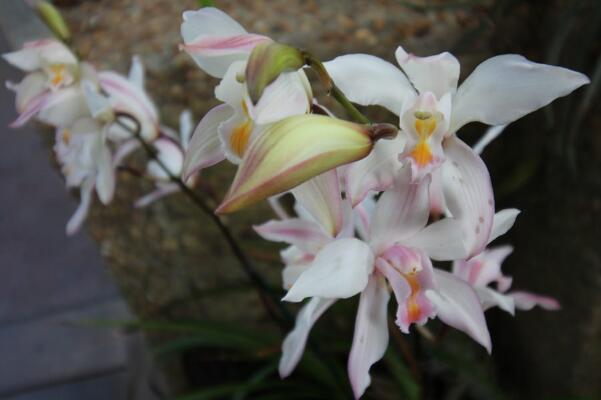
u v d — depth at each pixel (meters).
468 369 0.43
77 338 0.71
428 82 0.22
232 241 0.36
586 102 0.36
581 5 0.37
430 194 0.23
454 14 0.47
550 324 0.49
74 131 0.33
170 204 0.49
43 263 0.79
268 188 0.18
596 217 0.41
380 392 0.51
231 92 0.21
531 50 0.43
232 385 0.46
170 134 0.37
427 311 0.23
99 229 0.53
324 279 0.22
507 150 0.47
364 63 0.22
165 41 0.49
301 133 0.18
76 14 0.56
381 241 0.24
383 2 0.48
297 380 0.53
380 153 0.22
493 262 0.28
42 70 0.33
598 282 0.43
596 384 0.49
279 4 0.49
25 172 0.90
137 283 0.54
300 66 0.19
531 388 0.55
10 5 0.61
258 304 0.53
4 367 0.69
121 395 0.65
